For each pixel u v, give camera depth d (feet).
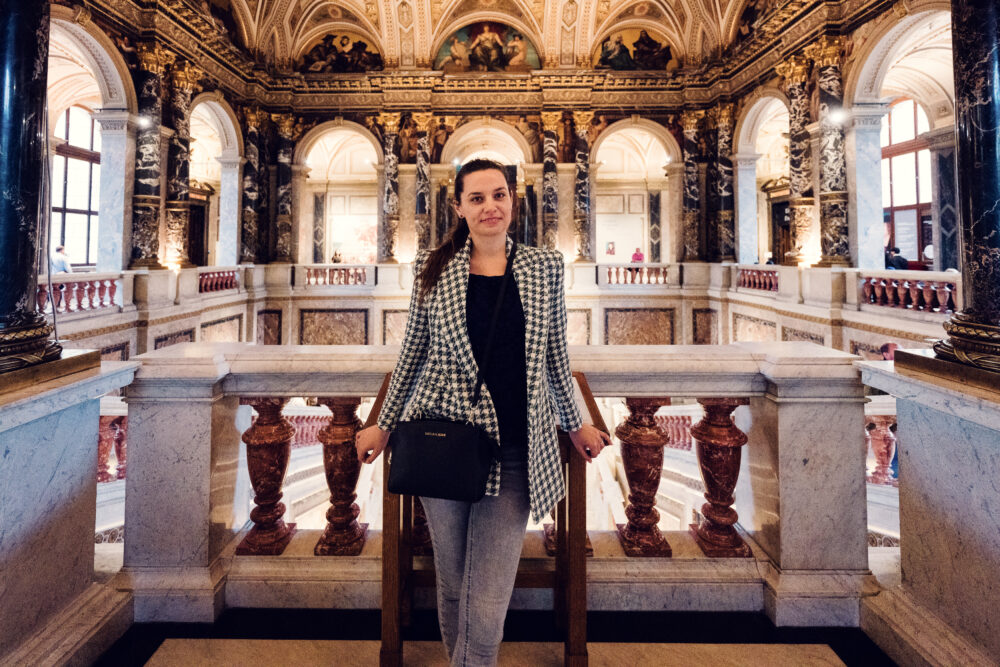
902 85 43.45
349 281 51.62
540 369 5.02
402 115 49.83
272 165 49.57
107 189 32.12
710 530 8.39
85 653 6.55
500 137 65.98
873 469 14.35
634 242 71.72
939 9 25.99
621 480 27.35
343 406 8.18
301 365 7.82
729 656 6.88
